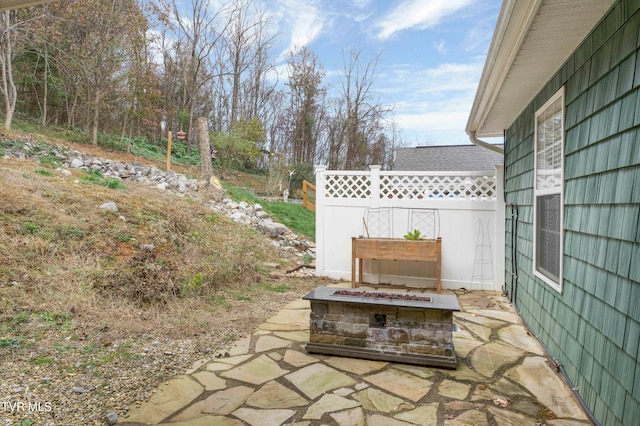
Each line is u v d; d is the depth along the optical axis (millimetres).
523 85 3305
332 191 5906
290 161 21172
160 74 17625
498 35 2412
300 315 3838
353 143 24047
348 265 5820
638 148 1648
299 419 1982
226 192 9797
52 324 2867
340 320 2881
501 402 2209
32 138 8617
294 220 9828
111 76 11734
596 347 2045
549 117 3148
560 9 2010
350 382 2438
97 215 4848
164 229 5180
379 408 2115
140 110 13016
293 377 2488
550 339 2936
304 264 6562
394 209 5629
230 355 2814
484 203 5262
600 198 2055
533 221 3549
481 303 4531
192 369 2547
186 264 4570
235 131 16844
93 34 11195
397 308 2756
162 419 1938
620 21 1855
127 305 3441
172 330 3168
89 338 2805
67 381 2227
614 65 1917
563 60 2719
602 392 1944
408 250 5008
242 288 4723
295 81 23594
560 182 2781
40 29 10297
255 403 2139
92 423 1850
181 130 17656
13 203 4270
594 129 2164
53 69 12344
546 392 2355
